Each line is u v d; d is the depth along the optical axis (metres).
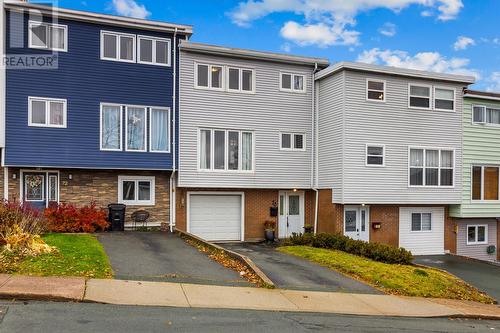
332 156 21.02
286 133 21.61
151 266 12.19
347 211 21.22
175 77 19.72
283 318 8.91
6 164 17.31
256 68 21.08
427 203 21.81
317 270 13.91
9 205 14.09
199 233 20.72
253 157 20.94
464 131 22.72
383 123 21.03
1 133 17.23
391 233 22.05
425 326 9.41
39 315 7.79
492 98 23.03
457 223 23.48
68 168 18.53
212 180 20.25
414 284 13.27
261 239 21.66
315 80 22.14
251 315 8.91
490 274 18.27
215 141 20.42
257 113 21.03
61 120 18.14
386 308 10.60
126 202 19.53
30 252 11.86
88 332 7.12
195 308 9.05
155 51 19.52
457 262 20.83
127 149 18.95
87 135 18.41
